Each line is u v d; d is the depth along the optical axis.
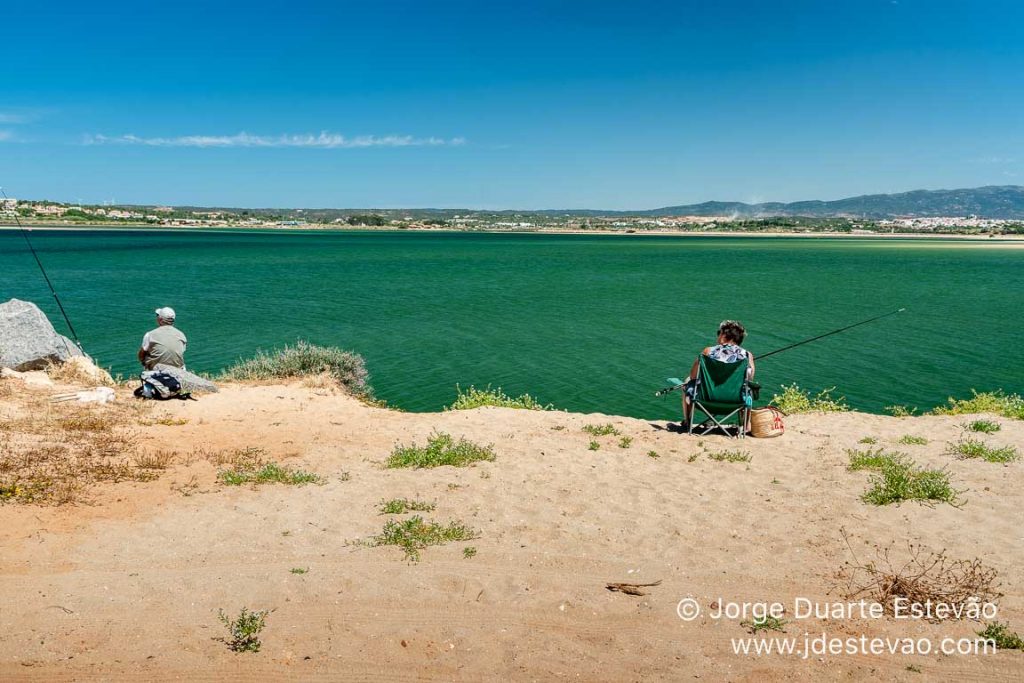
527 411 11.05
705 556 5.51
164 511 6.26
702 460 8.28
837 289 49.91
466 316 33.41
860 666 4.03
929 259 98.12
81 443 8.03
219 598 4.81
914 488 6.83
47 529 5.68
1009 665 4.00
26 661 4.00
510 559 5.47
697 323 31.83
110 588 4.88
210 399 11.16
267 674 3.97
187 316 31.98
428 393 18.67
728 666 4.05
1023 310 37.41
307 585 5.02
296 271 63.38
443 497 6.84
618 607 4.77
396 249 117.88
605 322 31.91
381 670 4.04
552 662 4.13
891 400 18.17
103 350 22.95
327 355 15.77
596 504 6.66
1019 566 5.21
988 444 8.99
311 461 8.09
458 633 4.45
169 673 3.96
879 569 5.18
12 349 11.83
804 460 8.28
